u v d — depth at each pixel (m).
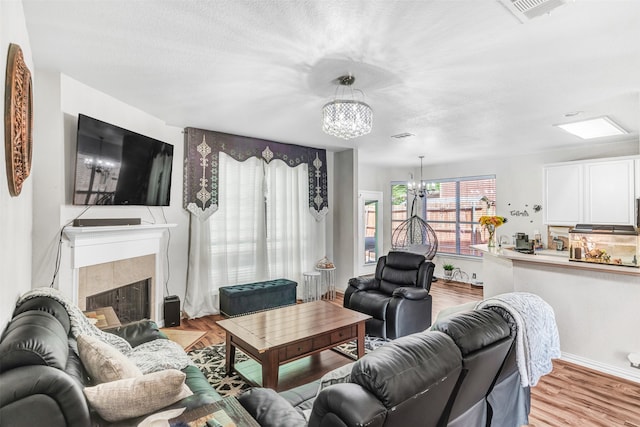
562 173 5.16
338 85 2.80
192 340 3.63
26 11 1.80
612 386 2.72
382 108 3.37
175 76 2.67
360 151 5.85
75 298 2.87
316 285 5.45
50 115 2.65
